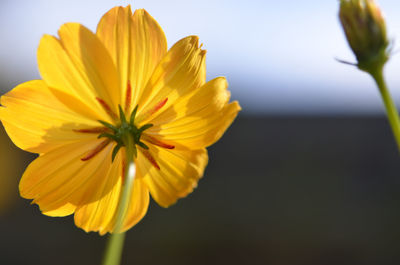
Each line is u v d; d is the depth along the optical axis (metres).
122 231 0.27
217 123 0.26
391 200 0.72
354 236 0.65
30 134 0.26
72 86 0.26
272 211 0.72
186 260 0.63
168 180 0.27
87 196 0.27
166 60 0.26
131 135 0.26
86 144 0.27
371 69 0.25
